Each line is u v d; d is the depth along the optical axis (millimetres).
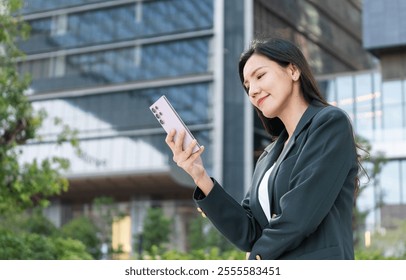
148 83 48031
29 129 10406
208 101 46281
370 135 45438
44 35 52094
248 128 45188
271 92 2055
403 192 43094
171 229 41344
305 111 2043
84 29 51094
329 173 1868
